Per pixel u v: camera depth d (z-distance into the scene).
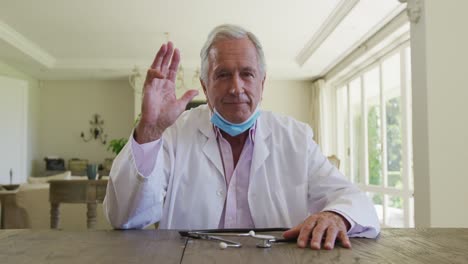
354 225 0.92
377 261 0.67
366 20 4.74
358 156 6.57
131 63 7.06
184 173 1.29
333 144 7.68
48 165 7.68
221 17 5.00
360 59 6.00
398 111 5.07
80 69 7.10
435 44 2.86
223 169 1.31
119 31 5.54
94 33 5.62
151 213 1.13
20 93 6.89
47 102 8.13
